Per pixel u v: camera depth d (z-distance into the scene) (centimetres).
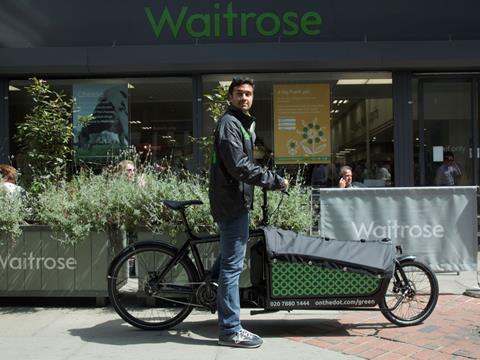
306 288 481
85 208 580
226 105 816
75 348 462
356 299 484
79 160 968
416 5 944
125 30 948
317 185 983
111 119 982
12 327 525
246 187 454
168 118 980
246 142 455
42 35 949
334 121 985
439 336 483
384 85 983
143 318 525
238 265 463
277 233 490
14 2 948
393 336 485
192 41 947
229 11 942
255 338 461
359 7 944
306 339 480
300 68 948
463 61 931
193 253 509
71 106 937
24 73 951
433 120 991
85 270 590
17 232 579
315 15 945
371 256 478
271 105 984
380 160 982
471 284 671
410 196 612
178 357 436
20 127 775
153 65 938
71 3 945
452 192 615
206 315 563
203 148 900
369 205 610
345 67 945
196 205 567
